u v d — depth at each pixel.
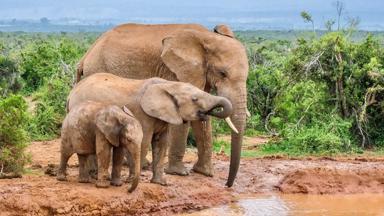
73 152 13.05
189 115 13.11
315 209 14.12
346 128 20.23
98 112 12.64
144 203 12.87
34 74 32.31
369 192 15.79
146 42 15.66
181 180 14.45
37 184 12.95
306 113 20.97
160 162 13.66
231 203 14.10
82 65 16.81
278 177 16.09
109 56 15.95
